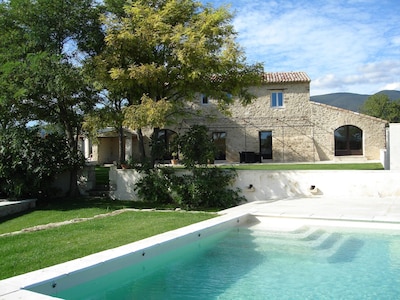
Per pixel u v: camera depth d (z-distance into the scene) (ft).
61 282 15.39
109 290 17.20
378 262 20.45
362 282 17.72
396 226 26.25
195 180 40.19
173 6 40.37
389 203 34.09
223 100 47.37
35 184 42.91
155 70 38.34
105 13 44.60
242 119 92.94
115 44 39.34
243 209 32.81
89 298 16.22
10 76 38.91
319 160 90.89
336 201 36.14
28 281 14.69
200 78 41.52
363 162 81.41
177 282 18.06
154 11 41.42
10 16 42.42
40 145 43.98
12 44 41.68
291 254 22.15
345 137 92.02
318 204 34.50
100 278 17.04
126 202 43.55
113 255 18.20
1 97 38.37
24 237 24.50
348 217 27.66
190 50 37.14
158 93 43.80
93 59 40.47
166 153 45.01
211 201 39.55
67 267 16.40
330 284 17.52
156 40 38.96
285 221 29.22
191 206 39.91
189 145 40.78
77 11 42.98
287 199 38.75
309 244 24.03
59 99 43.65
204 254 22.45
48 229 27.14
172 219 29.58
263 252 22.65
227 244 24.52
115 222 29.25
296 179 40.52
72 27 43.39
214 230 25.68
